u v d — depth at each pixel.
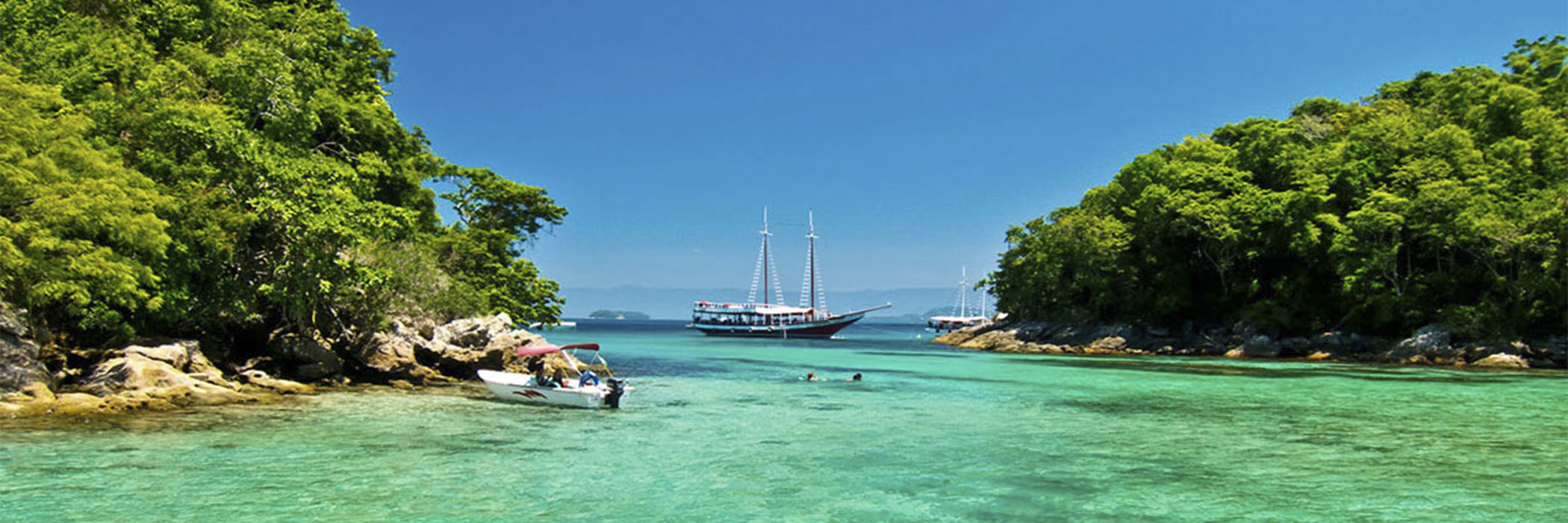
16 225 21.88
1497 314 60.34
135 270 24.58
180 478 14.99
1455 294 65.25
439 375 35.09
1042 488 15.49
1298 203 73.12
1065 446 20.34
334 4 47.25
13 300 23.91
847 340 126.19
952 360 63.34
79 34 29.73
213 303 30.17
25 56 27.47
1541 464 18.19
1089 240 85.94
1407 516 13.52
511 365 37.66
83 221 23.17
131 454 16.86
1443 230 63.81
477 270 54.59
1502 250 60.50
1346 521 13.21
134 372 24.41
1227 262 78.88
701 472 16.66
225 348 32.06
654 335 159.00
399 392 30.39
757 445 20.16
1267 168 83.56
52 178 23.33
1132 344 81.19
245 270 31.83
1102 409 28.83
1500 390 37.06
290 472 15.80
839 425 23.88
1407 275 67.38
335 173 33.66
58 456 16.47
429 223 50.91
